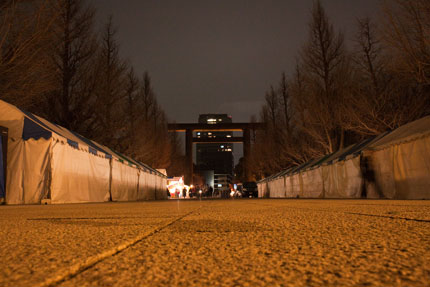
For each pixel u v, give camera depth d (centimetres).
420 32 1138
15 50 1198
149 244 158
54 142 1015
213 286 84
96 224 262
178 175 5544
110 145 2461
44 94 1714
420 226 216
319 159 2003
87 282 88
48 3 1242
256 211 414
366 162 1257
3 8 1148
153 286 84
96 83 1931
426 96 1723
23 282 84
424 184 934
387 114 1778
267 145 4300
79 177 1188
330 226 226
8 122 993
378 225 226
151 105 3781
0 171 930
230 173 19025
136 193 2041
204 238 177
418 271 96
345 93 1983
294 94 2488
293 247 144
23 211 506
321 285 83
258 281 88
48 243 158
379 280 87
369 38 1872
